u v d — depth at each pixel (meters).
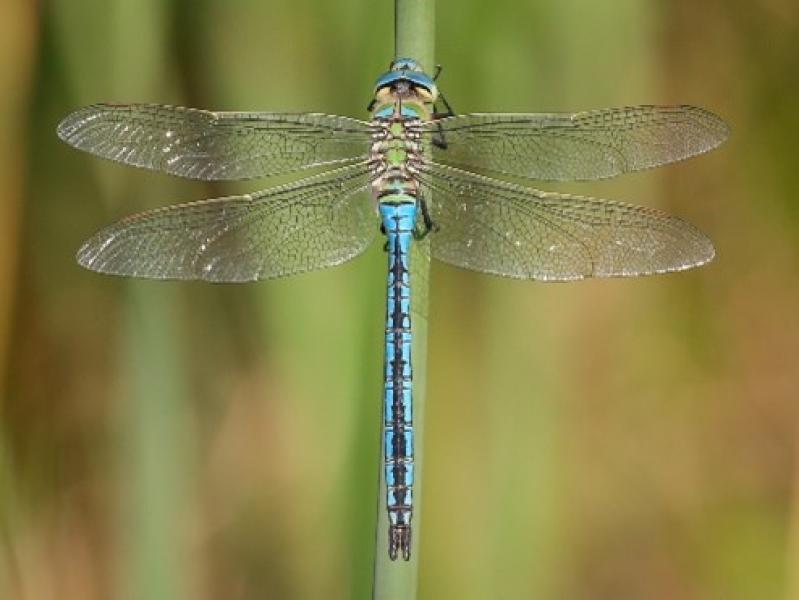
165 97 1.64
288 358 1.63
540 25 1.62
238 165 1.63
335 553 1.63
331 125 1.63
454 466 1.64
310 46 1.63
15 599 1.64
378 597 1.59
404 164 1.63
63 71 1.65
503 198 1.63
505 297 1.63
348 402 1.60
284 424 1.67
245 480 1.68
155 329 1.61
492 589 1.62
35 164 1.66
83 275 1.68
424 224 1.63
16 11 1.65
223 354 1.67
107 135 1.63
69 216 1.67
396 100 1.63
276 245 1.63
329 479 1.62
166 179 1.65
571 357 1.68
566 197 1.62
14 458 1.68
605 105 1.63
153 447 1.61
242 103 1.64
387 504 1.59
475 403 1.64
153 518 1.61
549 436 1.62
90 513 1.68
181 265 1.62
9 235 1.67
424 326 1.60
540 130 1.63
